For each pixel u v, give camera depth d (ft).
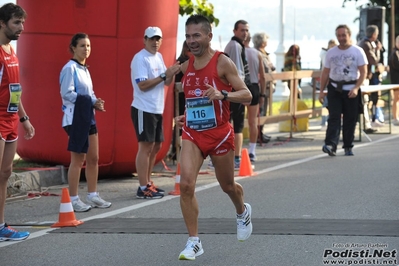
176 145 88.02
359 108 93.97
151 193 70.23
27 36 78.84
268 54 114.83
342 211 61.98
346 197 68.03
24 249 52.39
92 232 56.65
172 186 76.69
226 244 52.01
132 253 50.60
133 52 78.38
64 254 50.80
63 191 59.21
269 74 110.01
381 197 67.67
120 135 79.00
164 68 70.95
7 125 52.85
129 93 78.84
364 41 121.90
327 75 93.86
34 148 79.51
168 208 65.57
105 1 77.15
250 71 90.53
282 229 55.62
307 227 56.13
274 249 50.31
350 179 77.56
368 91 108.99
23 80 79.61
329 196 68.74
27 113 79.41
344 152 97.60
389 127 118.73
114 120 78.64
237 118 85.56
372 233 53.83
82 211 64.69
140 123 69.21
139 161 70.08
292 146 106.01
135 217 61.98
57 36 77.46
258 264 47.14
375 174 80.33
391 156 93.40
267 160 92.84
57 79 77.92
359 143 106.83
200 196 70.33
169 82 70.23
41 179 76.07
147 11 78.69
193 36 47.32
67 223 58.80
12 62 52.60
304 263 47.03
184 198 46.93
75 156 64.69
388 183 74.84
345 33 91.61
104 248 52.03
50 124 78.43
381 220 58.23
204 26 47.42
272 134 121.29
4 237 54.70
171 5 81.66
